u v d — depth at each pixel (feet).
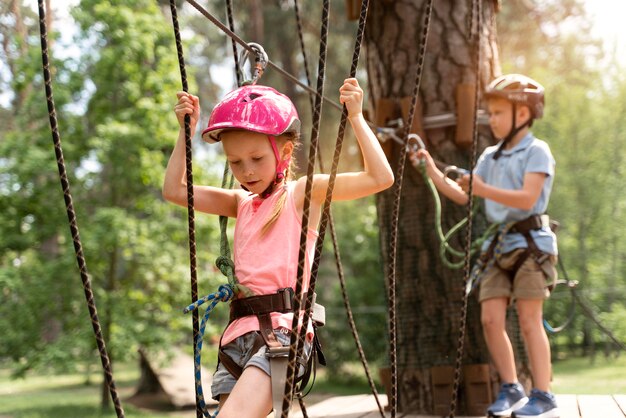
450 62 14.89
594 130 43.88
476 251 14.51
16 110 38.11
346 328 45.65
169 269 37.22
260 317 7.24
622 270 42.22
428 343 14.47
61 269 36.35
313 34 71.97
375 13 15.64
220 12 69.36
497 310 12.66
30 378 67.46
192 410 38.70
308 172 5.68
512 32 68.18
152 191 40.37
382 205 15.42
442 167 14.61
